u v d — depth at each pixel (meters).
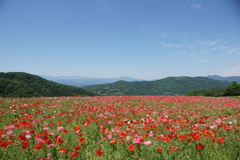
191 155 4.16
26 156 4.03
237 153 4.08
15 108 11.09
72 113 10.23
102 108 11.69
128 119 8.55
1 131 4.61
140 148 4.57
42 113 9.99
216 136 5.56
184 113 10.79
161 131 6.31
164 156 4.15
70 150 4.38
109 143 5.08
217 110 12.75
